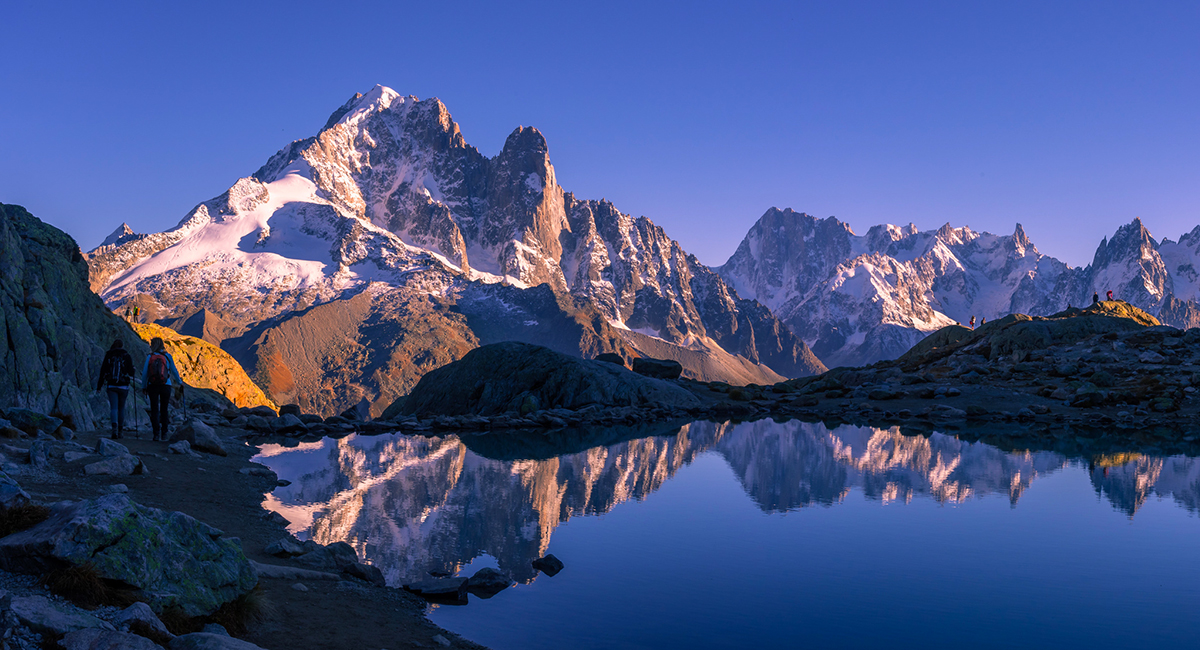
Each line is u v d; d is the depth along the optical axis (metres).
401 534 14.91
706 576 12.31
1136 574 12.46
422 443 30.14
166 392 23.75
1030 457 26.25
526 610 10.60
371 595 10.84
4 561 7.98
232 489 17.55
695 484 20.83
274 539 13.52
